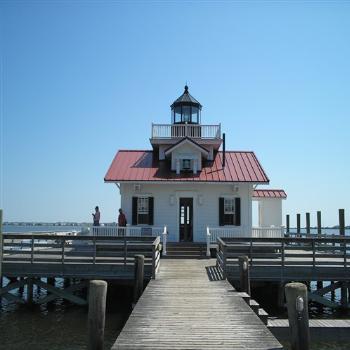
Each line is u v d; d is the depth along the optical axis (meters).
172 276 16.06
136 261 14.57
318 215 29.33
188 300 12.06
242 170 26.08
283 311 16.66
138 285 14.48
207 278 15.66
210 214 24.89
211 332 9.13
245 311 10.88
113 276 16.97
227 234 23.36
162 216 24.91
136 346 8.24
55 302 18.70
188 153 25.81
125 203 24.95
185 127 27.55
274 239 17.36
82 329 14.26
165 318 10.21
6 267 17.19
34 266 17.16
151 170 26.08
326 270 17.17
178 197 25.03
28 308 17.38
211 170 26.14
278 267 17.09
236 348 8.14
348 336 11.14
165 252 21.72
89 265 17.03
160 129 27.73
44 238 17.28
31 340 12.98
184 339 8.66
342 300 17.56
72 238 17.28
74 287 17.36
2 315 16.25
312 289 24.53
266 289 19.12
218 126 27.33
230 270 16.77
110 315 16.02
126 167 26.44
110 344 12.48
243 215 24.84
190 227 25.00
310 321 11.73
